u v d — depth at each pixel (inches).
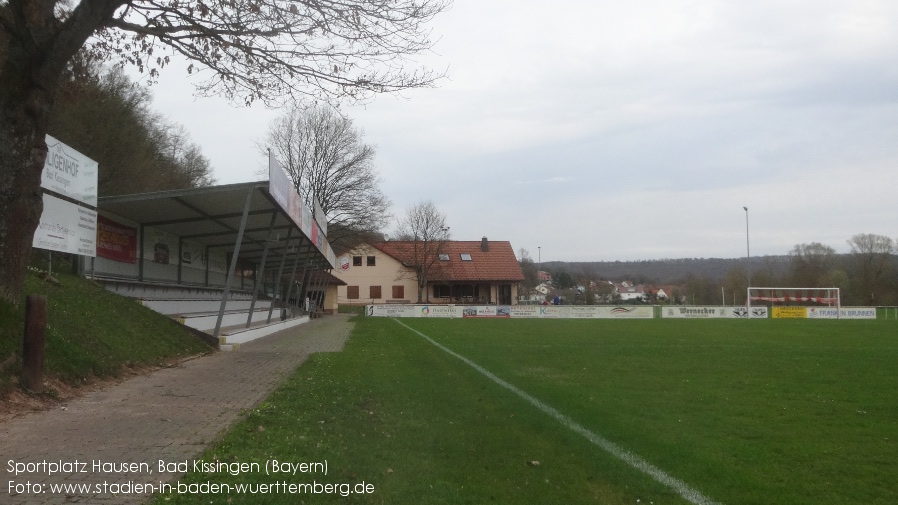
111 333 513.0
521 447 279.4
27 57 364.8
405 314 2026.3
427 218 2805.1
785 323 1636.3
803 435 312.0
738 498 215.5
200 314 839.1
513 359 671.8
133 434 275.3
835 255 2881.4
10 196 368.5
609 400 407.8
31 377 334.0
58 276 620.4
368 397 396.5
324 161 2076.8
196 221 872.3
